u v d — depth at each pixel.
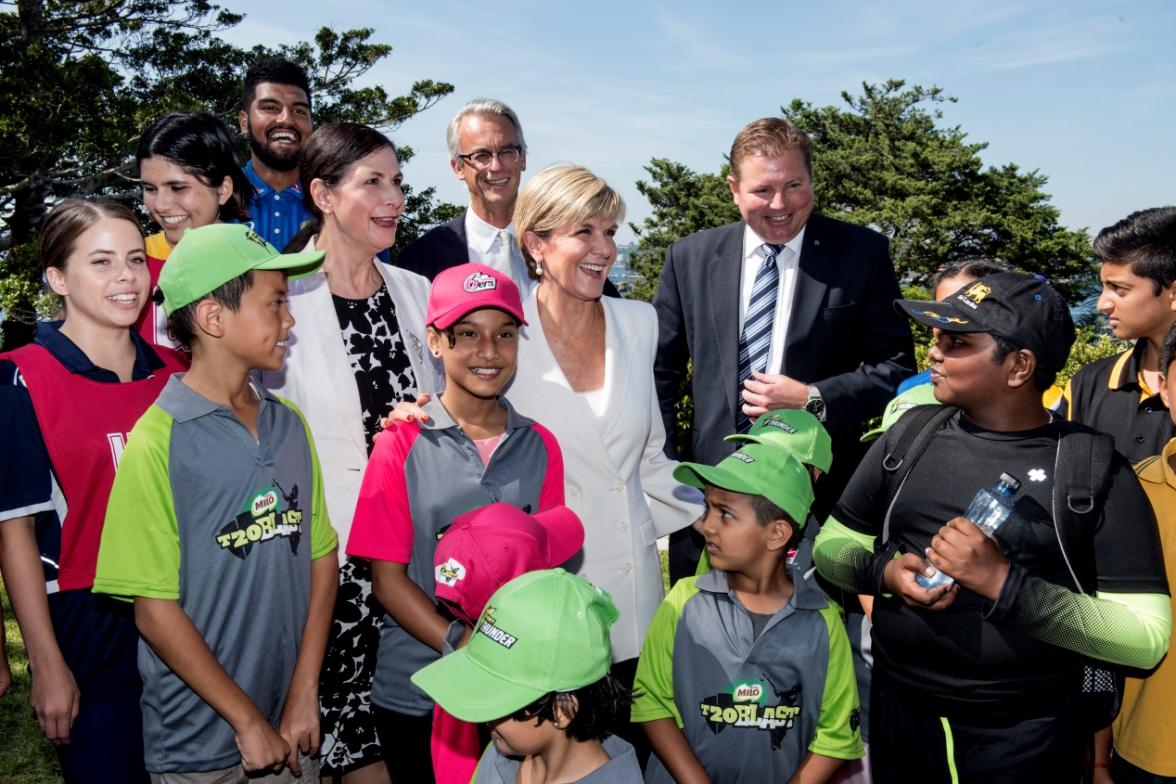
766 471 2.68
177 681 2.61
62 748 2.80
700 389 4.20
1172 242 3.29
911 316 2.46
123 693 2.83
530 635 1.91
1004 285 2.40
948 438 2.51
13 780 4.33
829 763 2.69
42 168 23.45
